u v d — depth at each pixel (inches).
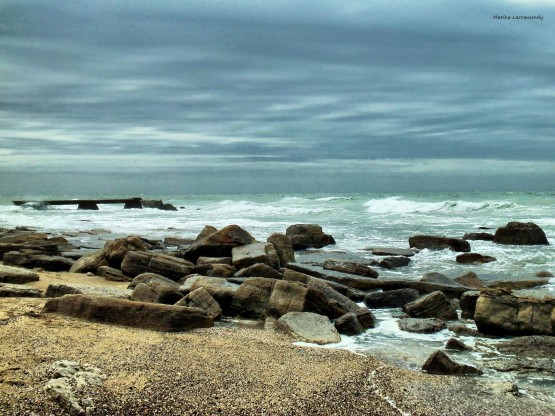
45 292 534.0
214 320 498.6
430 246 1008.2
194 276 628.4
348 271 734.5
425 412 291.4
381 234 1234.0
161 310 439.8
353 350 415.8
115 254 721.0
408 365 379.2
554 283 684.7
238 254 743.1
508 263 853.8
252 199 3932.1
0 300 484.1
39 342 355.9
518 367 379.6
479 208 1813.5
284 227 1362.0
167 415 267.7
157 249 967.6
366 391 313.6
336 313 512.1
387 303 591.8
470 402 307.3
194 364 335.9
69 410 261.9
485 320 464.4
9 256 760.3
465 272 731.4
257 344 401.4
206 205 2753.4
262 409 280.2
